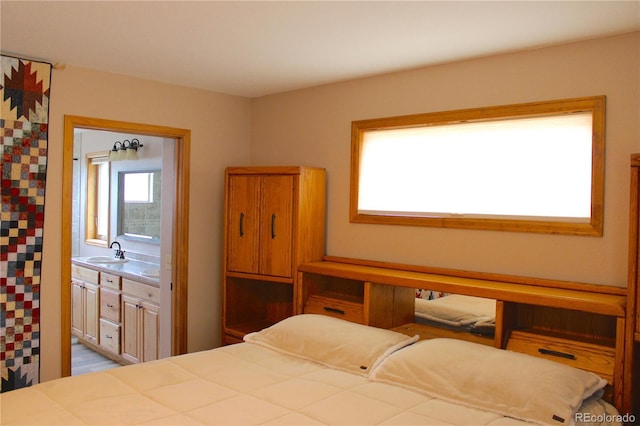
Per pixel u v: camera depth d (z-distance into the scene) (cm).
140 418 194
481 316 285
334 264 351
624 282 251
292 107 401
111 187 599
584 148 263
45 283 325
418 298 316
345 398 218
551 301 242
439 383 223
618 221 253
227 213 382
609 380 226
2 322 309
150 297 439
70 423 188
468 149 305
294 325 296
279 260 356
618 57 253
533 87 279
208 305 411
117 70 345
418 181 327
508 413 201
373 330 283
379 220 343
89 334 533
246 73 348
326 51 294
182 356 275
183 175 391
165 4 228
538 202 278
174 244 396
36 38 279
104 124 348
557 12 227
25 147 313
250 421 194
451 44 275
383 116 344
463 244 306
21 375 317
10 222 309
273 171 358
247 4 227
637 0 212
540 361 222
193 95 395
